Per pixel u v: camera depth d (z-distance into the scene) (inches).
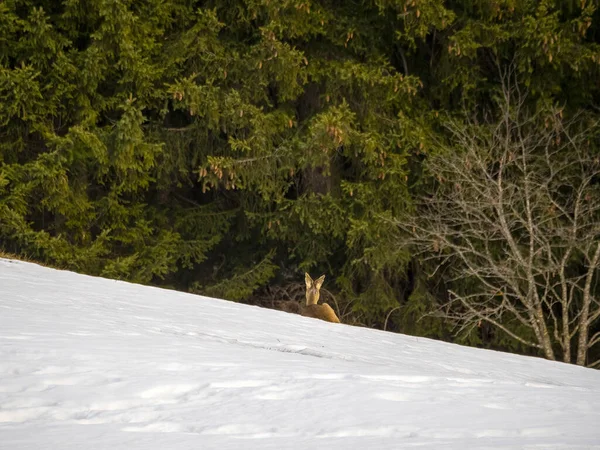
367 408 498.0
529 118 2471.7
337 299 2699.3
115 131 2356.1
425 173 2524.6
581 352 2251.5
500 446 410.9
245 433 440.8
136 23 2378.2
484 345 2746.1
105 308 964.6
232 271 2773.1
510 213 2250.2
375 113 2488.9
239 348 742.5
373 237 2465.6
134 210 2541.8
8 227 2274.9
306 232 2642.7
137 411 476.7
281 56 2349.9
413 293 2623.0
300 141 2417.6
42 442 403.5
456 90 2652.6
